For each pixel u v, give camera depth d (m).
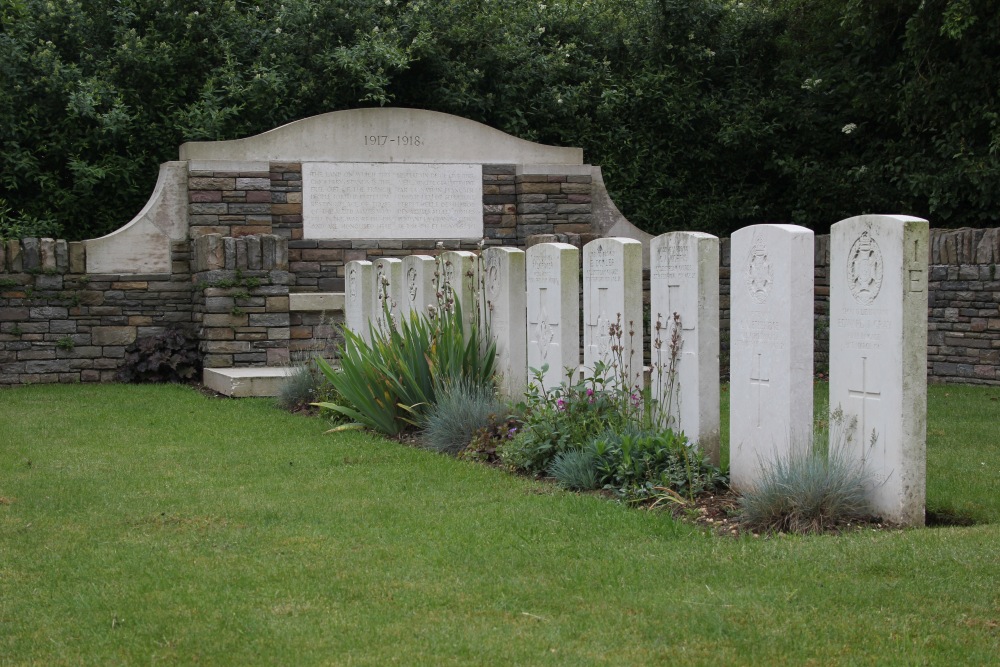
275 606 4.70
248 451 8.48
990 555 5.14
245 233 14.66
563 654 4.11
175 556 5.48
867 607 4.52
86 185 16.08
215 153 14.86
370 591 4.88
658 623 4.40
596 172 16.36
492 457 8.09
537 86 18.73
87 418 10.38
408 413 9.39
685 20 19.12
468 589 4.88
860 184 17.44
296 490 7.02
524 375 9.17
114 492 7.03
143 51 16.94
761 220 19.11
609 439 7.10
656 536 5.71
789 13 19.36
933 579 4.82
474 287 9.92
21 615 4.66
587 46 19.75
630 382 7.77
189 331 14.36
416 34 18.36
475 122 15.88
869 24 17.11
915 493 5.80
